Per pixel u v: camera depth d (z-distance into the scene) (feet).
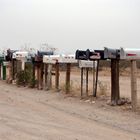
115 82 65.36
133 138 41.11
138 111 59.72
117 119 53.01
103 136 41.37
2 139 38.50
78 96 77.66
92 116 55.21
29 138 39.17
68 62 82.48
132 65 62.03
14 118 51.11
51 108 62.69
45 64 93.61
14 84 109.19
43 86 96.02
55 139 39.06
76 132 42.96
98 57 70.23
